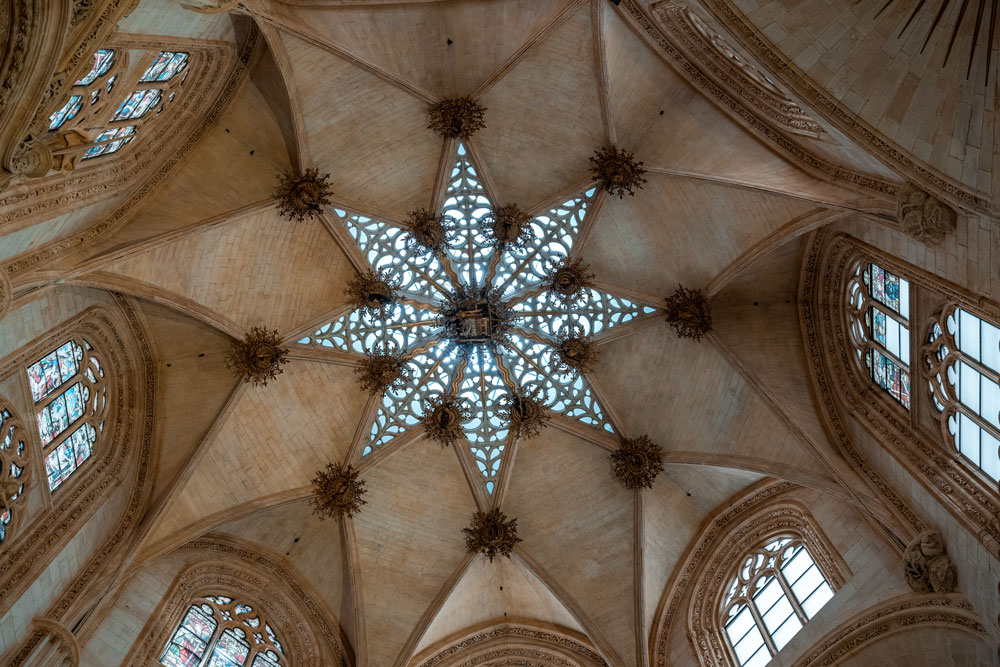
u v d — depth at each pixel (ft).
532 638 76.89
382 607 73.72
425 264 77.20
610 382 77.41
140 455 66.49
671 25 61.46
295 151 69.05
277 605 71.56
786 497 71.41
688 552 74.90
